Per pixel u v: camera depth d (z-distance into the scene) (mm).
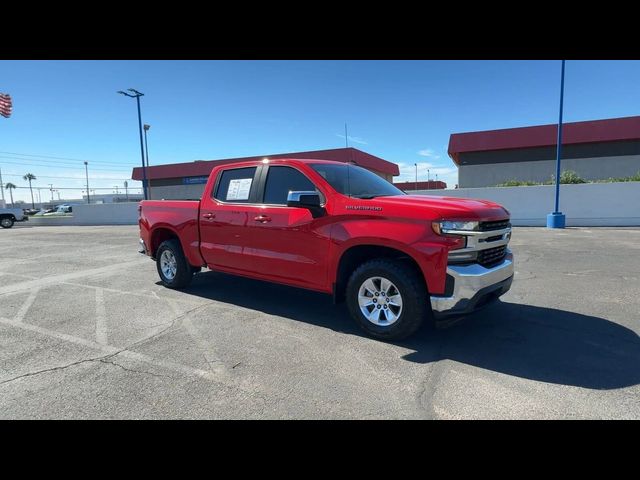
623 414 2738
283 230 4746
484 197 18844
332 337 4270
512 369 3449
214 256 5633
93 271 8445
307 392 3100
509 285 4312
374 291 4145
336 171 4914
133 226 26281
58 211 56438
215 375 3410
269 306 5469
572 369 3434
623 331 4312
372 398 2998
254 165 5285
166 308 5430
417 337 4219
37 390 3178
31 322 4914
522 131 29453
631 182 16656
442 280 3680
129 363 3670
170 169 40469
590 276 6930
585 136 27891
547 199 17953
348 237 4168
